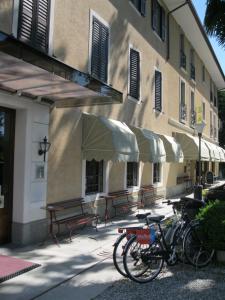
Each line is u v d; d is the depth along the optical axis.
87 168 11.19
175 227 7.03
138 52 14.73
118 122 11.77
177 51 20.92
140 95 14.85
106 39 11.87
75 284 6.16
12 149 8.40
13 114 8.43
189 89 24.03
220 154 27.78
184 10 19.12
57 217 9.38
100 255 7.77
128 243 6.27
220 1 14.35
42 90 7.70
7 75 6.48
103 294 5.74
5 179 8.25
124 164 13.45
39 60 5.91
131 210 13.75
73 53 9.92
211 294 5.79
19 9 7.77
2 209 8.16
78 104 9.26
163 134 17.88
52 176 9.26
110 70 12.21
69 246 8.38
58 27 9.27
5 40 5.24
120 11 12.99
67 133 9.86
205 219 7.30
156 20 17.12
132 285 6.13
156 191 17.02
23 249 7.97
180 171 21.53
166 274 6.72
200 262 7.16
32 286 5.95
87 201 10.81
